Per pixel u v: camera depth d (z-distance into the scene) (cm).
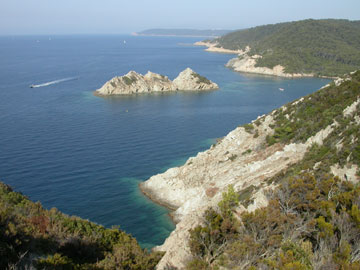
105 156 7231
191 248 2341
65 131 8975
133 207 5256
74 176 6188
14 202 2903
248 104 13300
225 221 2500
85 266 2061
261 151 5728
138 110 12006
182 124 10131
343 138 4141
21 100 12825
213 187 5088
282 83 19125
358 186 2977
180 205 5312
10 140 8069
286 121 6253
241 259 2075
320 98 6344
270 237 2214
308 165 3969
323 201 2636
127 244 2616
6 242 1934
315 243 2320
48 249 2166
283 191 3022
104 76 19488
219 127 9869
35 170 6362
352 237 2175
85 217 4916
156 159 7175
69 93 14662
